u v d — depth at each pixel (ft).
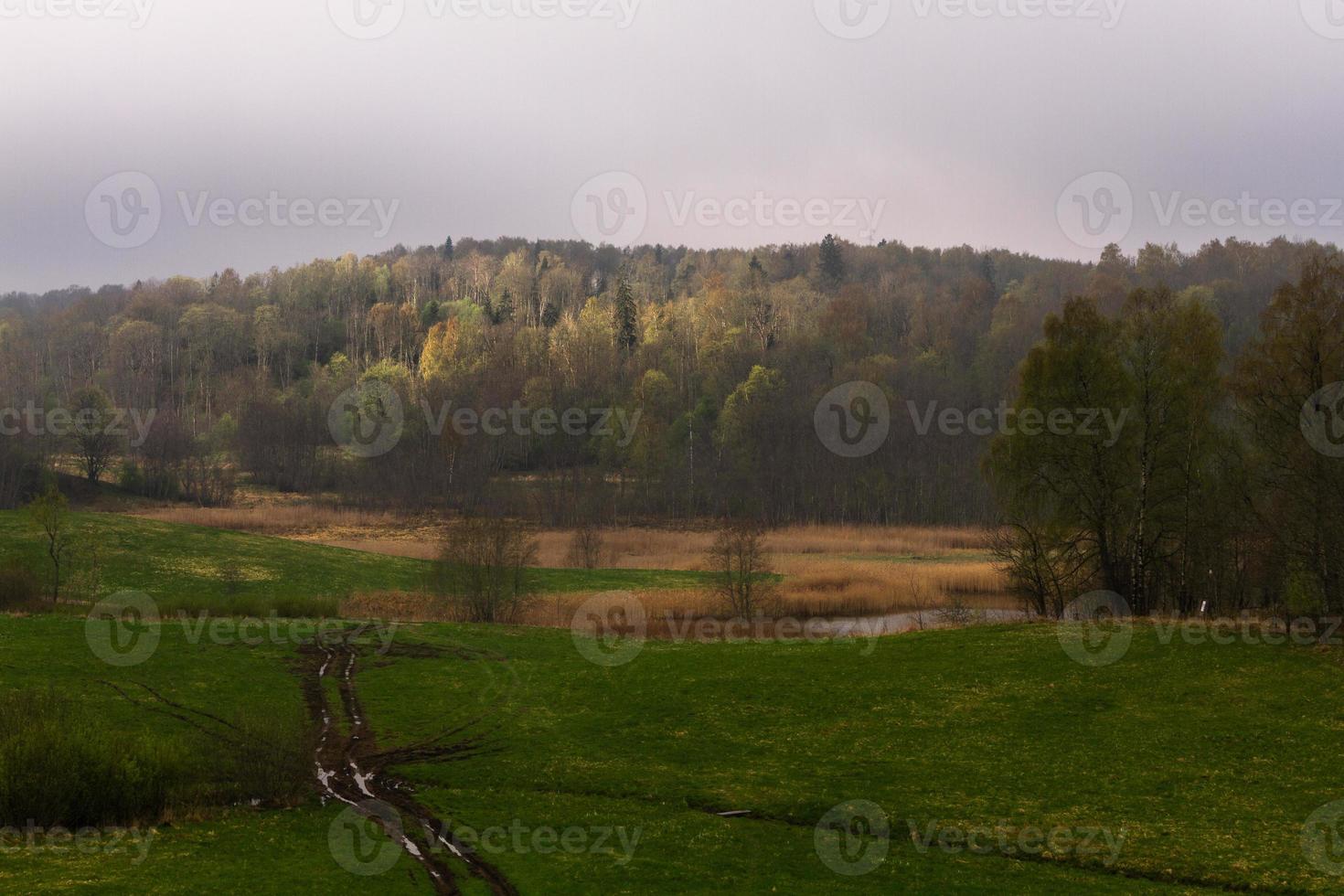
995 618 229.45
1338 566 145.69
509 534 231.50
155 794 101.35
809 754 125.80
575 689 155.74
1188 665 141.49
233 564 268.21
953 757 121.08
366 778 116.88
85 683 136.87
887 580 285.64
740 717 141.08
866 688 148.46
